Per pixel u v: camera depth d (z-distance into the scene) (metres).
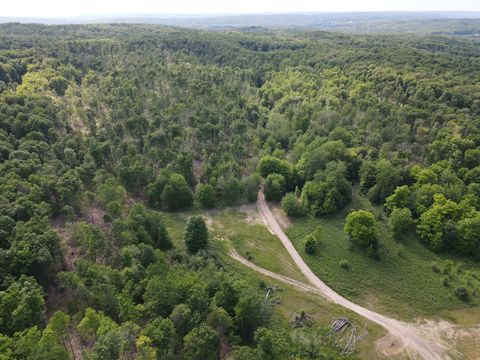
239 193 124.31
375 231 99.00
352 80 190.00
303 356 65.81
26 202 80.75
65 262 75.75
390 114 151.00
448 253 96.25
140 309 63.00
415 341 73.69
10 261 65.56
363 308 82.31
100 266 71.94
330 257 97.56
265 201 125.50
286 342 69.06
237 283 78.56
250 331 70.06
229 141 150.75
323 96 176.50
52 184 92.12
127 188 119.12
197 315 62.84
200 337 59.00
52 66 196.88
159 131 137.00
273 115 169.25
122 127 141.50
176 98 176.12
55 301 67.88
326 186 115.88
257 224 113.75
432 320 78.62
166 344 57.25
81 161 120.00
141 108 160.25
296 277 91.94
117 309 63.38
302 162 130.75
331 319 79.12
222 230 110.25
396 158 123.00
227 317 65.00
